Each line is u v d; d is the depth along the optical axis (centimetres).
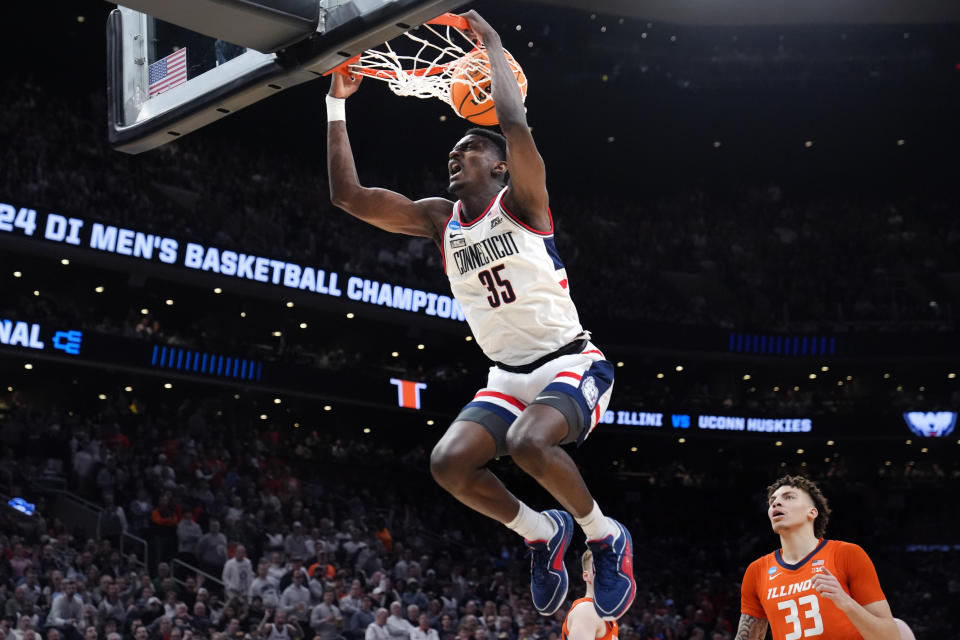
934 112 3394
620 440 3234
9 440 1945
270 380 2422
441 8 286
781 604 439
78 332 2139
